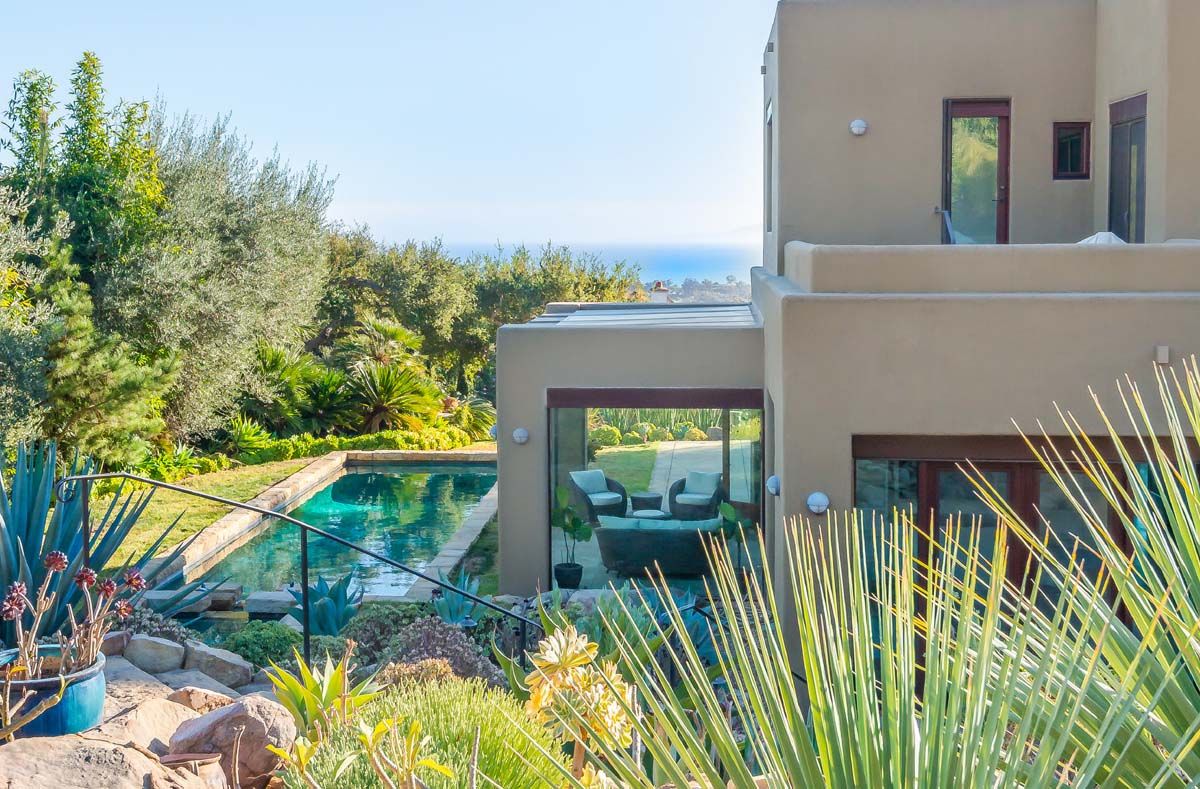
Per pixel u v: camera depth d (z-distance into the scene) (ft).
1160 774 6.24
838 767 6.70
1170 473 8.57
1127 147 39.78
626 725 10.06
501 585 41.57
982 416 29.60
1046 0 43.34
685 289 545.85
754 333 40.57
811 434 30.07
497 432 41.39
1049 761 6.26
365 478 74.69
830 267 30.53
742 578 40.50
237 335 72.13
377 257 116.06
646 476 41.14
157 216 70.23
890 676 6.76
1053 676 7.41
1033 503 30.14
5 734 14.78
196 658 23.29
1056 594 29.76
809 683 6.99
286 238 78.74
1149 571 8.23
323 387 87.71
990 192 44.37
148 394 61.16
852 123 44.01
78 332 58.65
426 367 110.01
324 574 48.42
